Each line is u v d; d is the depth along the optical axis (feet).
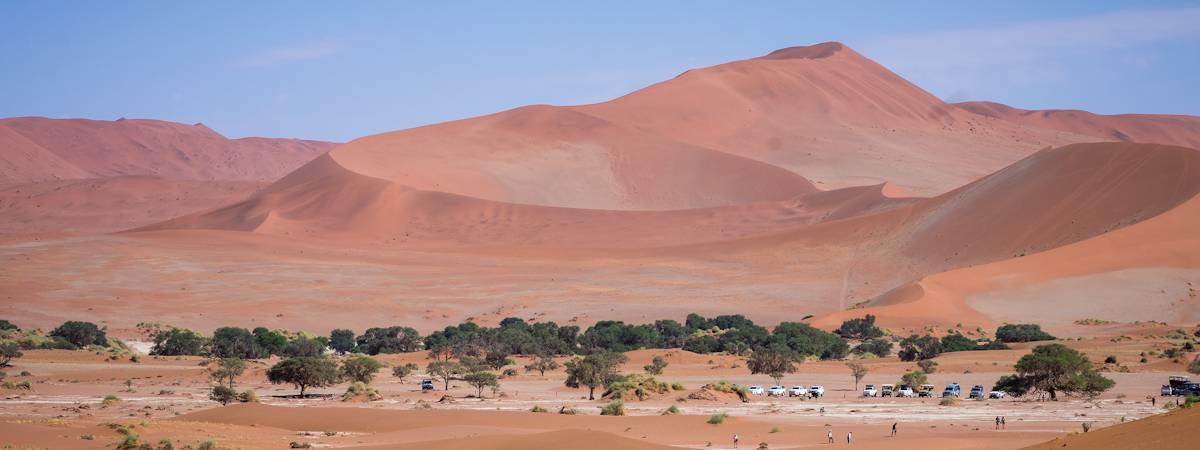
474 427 333.42
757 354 637.71
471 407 438.40
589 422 355.97
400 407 443.73
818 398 484.74
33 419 349.20
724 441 310.24
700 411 408.67
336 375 530.27
